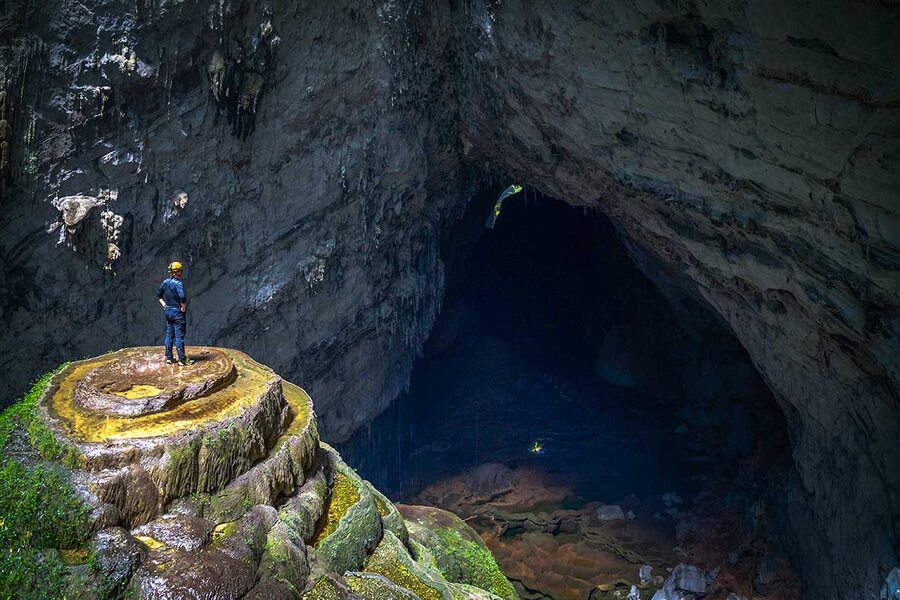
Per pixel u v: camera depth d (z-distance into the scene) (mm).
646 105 18641
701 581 22125
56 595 9312
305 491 12750
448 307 39844
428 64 23844
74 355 18078
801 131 15328
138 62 17125
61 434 10742
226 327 21469
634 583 23328
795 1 13633
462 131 27391
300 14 19750
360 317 26141
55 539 9859
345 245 24391
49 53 15891
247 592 10227
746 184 17859
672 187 20234
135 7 16641
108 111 17031
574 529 26281
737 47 15391
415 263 29266
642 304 37250
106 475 10266
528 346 41750
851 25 13094
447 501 28359
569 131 21844
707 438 31234
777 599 20938
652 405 35469
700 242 21062
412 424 33531
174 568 9844
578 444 32375
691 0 15516
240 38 18766
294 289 22922
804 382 20625
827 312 17797
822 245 16906
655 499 27688
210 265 20562
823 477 20375
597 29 18078
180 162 18891
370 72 22203
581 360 40844
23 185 16141
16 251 16359
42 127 16188
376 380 28375
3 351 16703
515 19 19812
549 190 27438
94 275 17797
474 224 37469
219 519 11102
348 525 12734
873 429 18000
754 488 25328
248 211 21047
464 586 14164
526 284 44094
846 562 18578
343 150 22922
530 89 21562
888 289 15727
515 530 26500
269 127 20656
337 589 11188
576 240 43562
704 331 31406
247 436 11812
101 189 17438
